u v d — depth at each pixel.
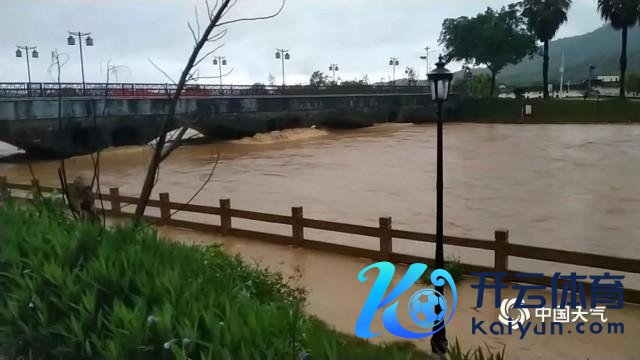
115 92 42.03
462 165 33.38
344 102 66.88
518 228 16.73
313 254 12.30
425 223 17.45
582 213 18.81
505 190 23.91
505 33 88.00
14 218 5.60
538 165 32.62
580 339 7.68
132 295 3.77
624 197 21.67
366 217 18.53
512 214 18.81
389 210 19.75
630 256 13.53
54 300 3.76
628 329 7.95
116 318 3.45
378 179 27.95
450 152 41.16
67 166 34.72
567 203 20.69
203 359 2.90
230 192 24.80
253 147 48.12
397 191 24.08
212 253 7.04
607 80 144.75
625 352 7.25
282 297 6.87
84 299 3.59
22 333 3.80
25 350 3.80
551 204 20.53
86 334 3.53
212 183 27.70
